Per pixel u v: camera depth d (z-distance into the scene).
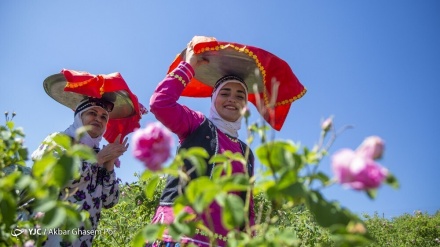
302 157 1.28
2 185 1.26
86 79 3.02
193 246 1.46
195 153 1.44
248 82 3.20
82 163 2.76
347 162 1.07
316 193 1.25
